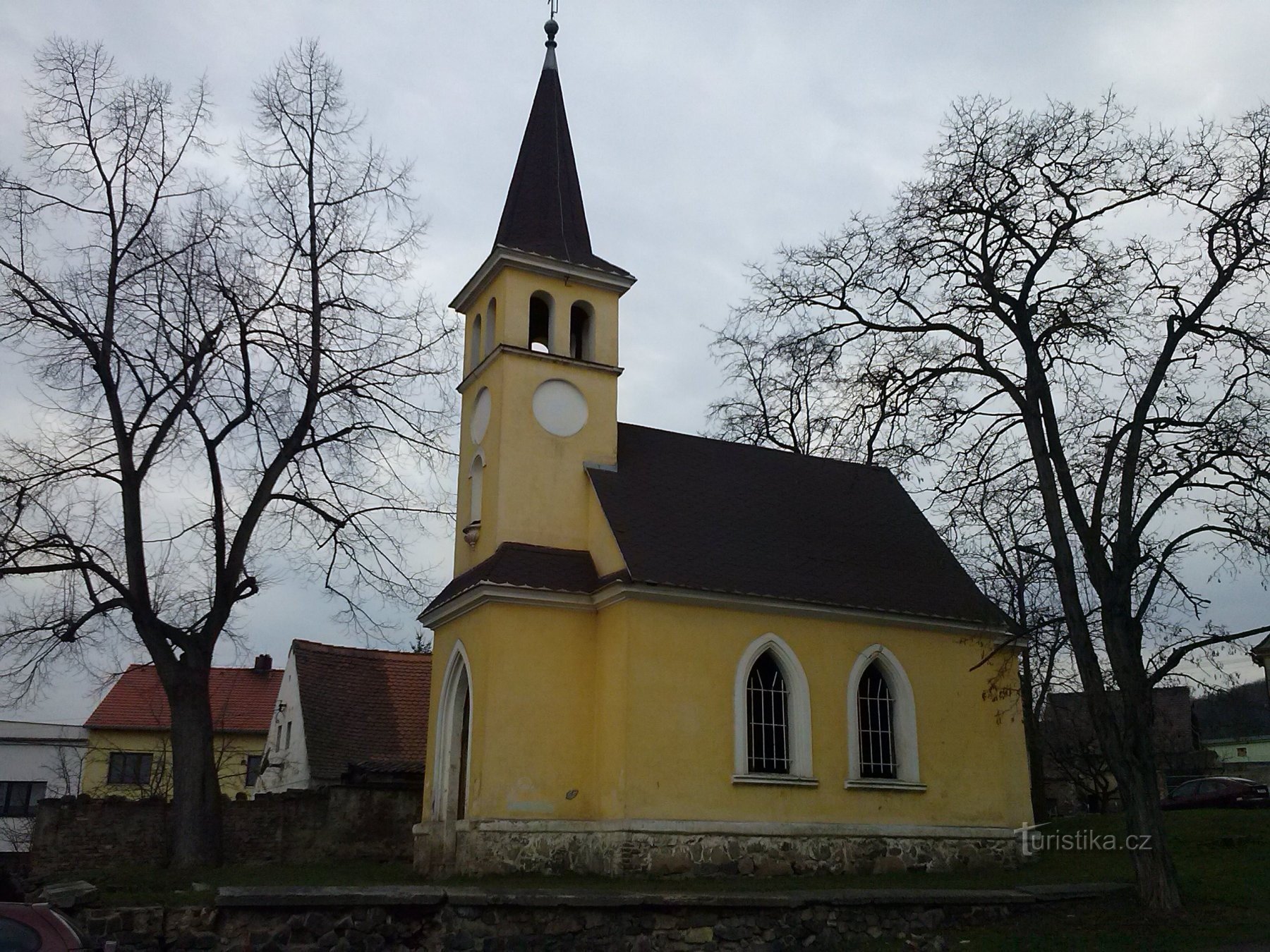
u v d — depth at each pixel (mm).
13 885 15039
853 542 26062
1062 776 45781
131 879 18750
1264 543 18016
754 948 15867
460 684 23328
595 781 21203
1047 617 20344
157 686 48281
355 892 14125
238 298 23047
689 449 26828
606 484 23891
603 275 25578
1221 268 19516
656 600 21359
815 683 22688
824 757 22234
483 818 20109
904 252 20984
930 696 24016
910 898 17125
